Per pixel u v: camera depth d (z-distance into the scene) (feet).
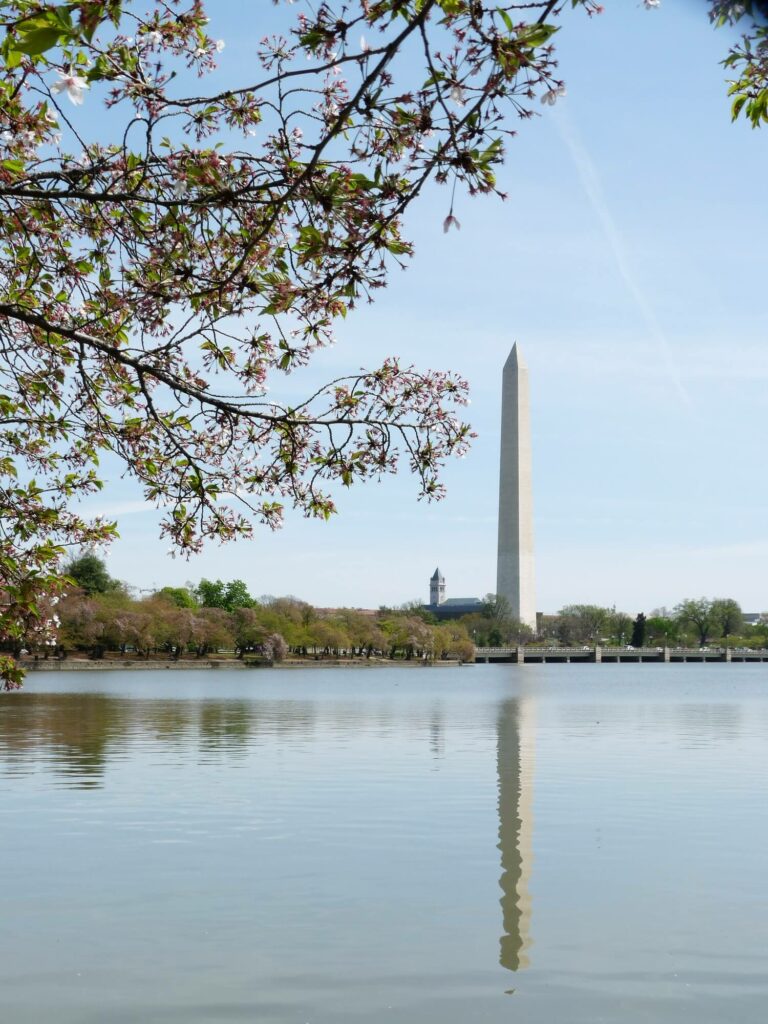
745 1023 45.47
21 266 42.27
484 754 146.51
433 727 198.90
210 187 32.96
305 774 121.80
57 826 87.92
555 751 151.64
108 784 112.68
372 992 49.19
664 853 77.77
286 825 88.48
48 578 44.73
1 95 36.14
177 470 42.60
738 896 65.87
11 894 65.82
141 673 533.55
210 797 103.60
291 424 39.58
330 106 33.22
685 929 58.90
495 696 339.77
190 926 59.11
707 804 100.12
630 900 64.85
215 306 37.40
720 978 51.11
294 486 41.47
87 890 66.74
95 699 299.38
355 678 508.53
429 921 60.23
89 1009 47.01
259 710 251.80
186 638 610.24
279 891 66.54
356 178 31.24
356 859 75.61
